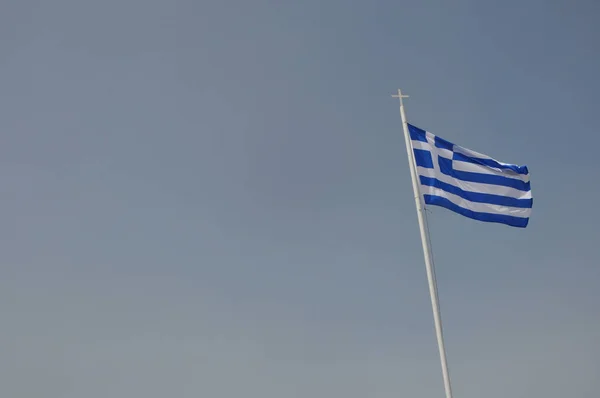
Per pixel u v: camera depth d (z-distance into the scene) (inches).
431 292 720.3
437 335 700.0
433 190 776.3
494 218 793.6
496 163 810.8
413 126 802.2
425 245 741.9
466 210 786.2
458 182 794.2
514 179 808.9
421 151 791.7
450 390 677.3
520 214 800.3
